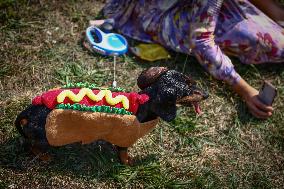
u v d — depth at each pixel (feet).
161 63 5.64
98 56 5.57
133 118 4.07
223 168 4.83
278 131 5.21
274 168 4.92
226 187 4.69
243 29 5.49
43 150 4.39
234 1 5.56
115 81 5.26
